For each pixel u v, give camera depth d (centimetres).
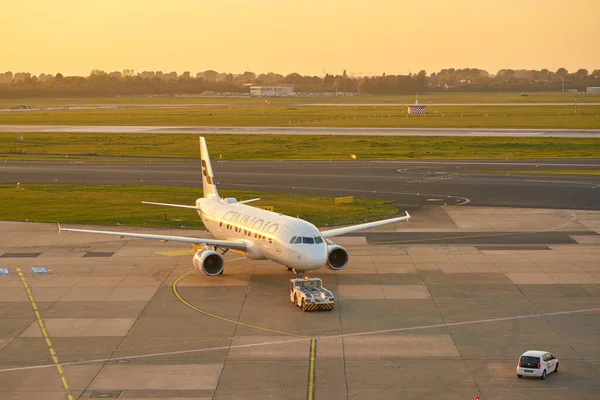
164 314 5372
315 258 5606
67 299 5766
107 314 5375
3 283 6241
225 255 7169
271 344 4719
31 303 5666
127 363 4412
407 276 6394
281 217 6134
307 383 4081
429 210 9625
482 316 5275
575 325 5072
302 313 5369
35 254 7331
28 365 4391
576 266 6681
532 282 6166
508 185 11669
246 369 4300
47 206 10131
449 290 5950
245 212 6712
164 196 11000
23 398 3916
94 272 6606
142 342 4778
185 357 4506
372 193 11106
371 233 8250
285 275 6456
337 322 5153
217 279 6328
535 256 7081
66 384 4100
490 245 7594
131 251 7444
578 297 5731
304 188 11694
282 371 4262
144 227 8662
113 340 4822
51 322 5203
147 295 5862
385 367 4312
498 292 5881
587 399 3841
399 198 10625
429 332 4934
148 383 4103
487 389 3978
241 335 4900
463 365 4338
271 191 11425
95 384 4097
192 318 5272
